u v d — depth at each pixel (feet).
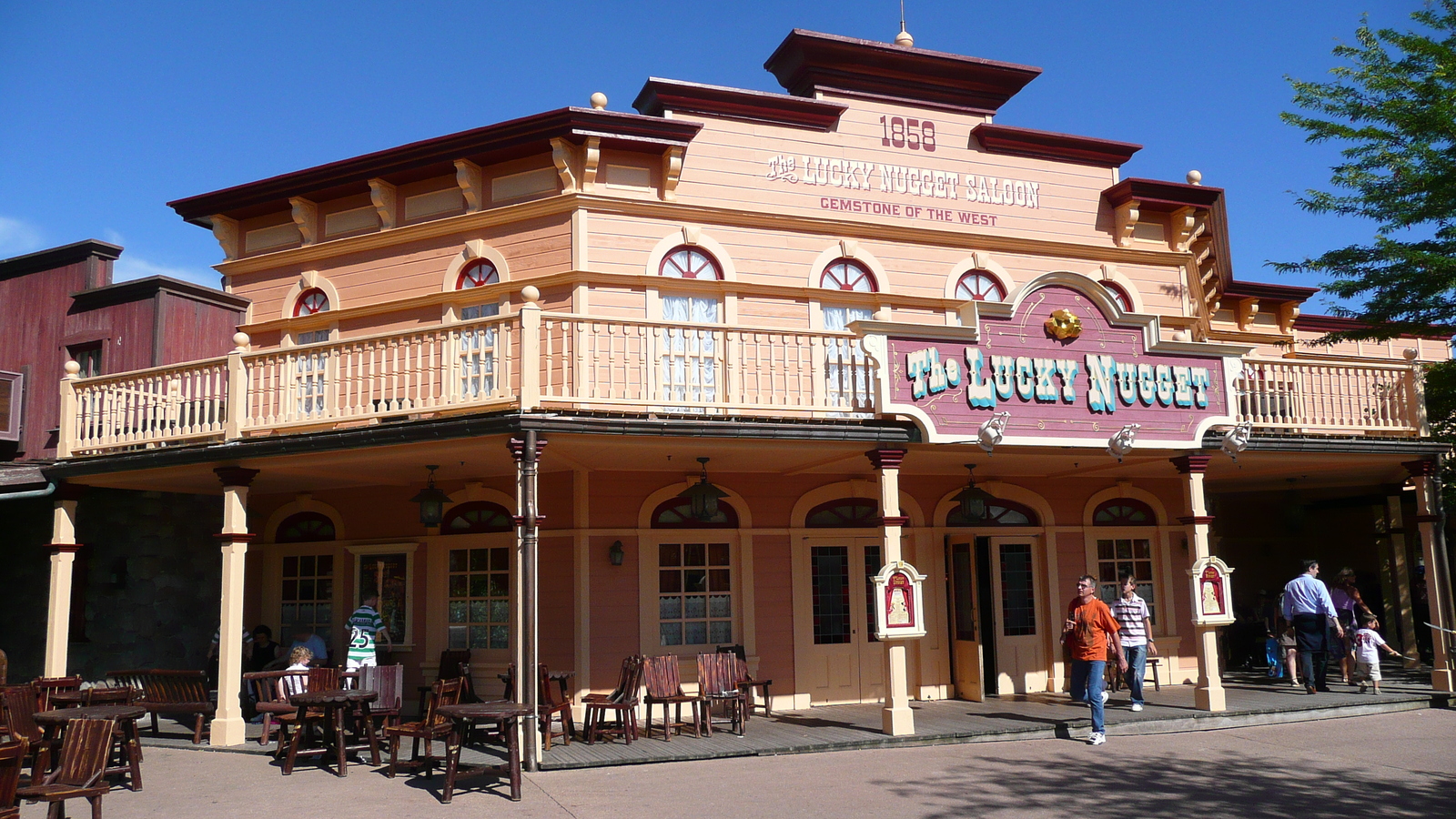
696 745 35.32
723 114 47.34
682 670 43.86
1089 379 41.01
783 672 45.21
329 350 37.73
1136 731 39.06
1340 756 34.17
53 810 24.44
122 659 46.73
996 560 49.83
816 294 47.34
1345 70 53.83
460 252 46.09
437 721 31.91
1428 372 53.93
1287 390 45.62
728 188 46.88
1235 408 43.34
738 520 45.75
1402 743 36.47
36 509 47.93
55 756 32.35
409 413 35.91
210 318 56.54
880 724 39.75
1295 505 65.92
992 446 38.27
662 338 38.19
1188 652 52.95
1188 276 55.72
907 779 30.60
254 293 50.29
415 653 45.70
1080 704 44.47
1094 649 36.91
